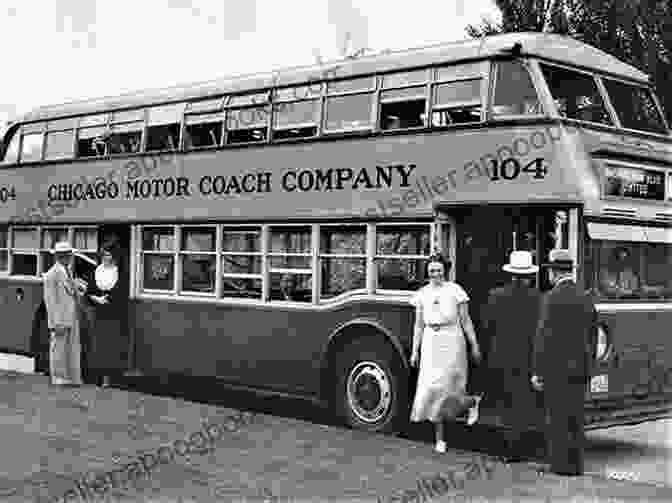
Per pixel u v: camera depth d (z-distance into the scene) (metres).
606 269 9.99
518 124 9.96
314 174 11.88
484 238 10.42
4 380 14.61
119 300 14.55
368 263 11.21
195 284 13.59
